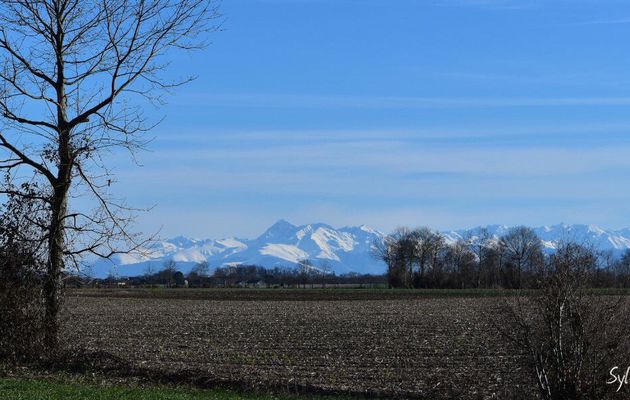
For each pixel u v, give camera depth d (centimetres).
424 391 2064
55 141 2344
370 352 3050
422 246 13838
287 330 4128
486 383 2134
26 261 2228
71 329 3030
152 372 2184
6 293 2188
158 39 2403
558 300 1506
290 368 2562
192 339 3606
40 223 2306
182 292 10706
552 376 1501
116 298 8619
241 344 3375
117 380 2027
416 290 11181
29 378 1923
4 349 2183
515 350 1573
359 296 9300
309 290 11688
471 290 10912
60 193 2348
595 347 1491
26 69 2305
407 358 2844
